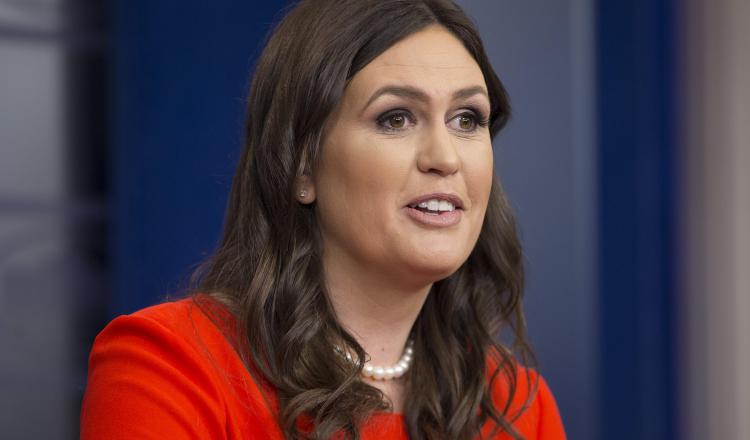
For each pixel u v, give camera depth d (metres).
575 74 9.66
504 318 5.29
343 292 4.68
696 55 10.05
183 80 9.70
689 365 10.16
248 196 4.75
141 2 9.79
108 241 9.91
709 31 10.05
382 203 4.39
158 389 4.23
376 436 4.68
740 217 10.05
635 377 10.07
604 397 10.01
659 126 10.03
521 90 9.63
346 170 4.42
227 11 9.50
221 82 9.55
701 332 10.15
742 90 10.02
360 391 4.59
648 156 10.00
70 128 9.81
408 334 4.96
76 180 9.84
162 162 9.78
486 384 5.14
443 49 4.47
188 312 4.60
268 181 4.60
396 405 4.86
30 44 9.65
